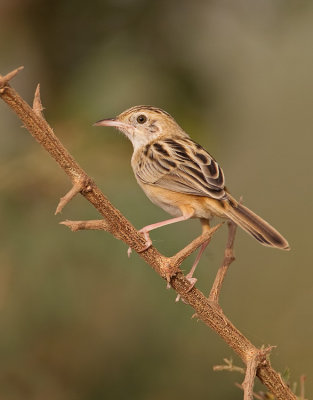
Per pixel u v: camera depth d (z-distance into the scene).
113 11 12.27
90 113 11.41
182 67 11.93
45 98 11.96
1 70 12.17
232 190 15.81
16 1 11.99
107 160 11.14
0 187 11.06
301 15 12.71
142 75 11.67
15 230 11.02
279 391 6.09
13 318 10.85
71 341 11.47
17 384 11.51
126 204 10.62
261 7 12.61
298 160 15.77
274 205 15.66
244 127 13.52
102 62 11.81
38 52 12.16
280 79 15.90
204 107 11.83
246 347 6.05
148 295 11.16
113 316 11.27
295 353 13.01
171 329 11.40
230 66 12.40
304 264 14.79
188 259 10.72
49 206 11.19
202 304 6.07
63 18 12.20
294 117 15.92
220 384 12.50
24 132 11.86
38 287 10.87
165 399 12.13
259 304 14.41
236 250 15.11
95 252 11.00
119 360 11.91
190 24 12.36
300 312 13.87
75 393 11.77
